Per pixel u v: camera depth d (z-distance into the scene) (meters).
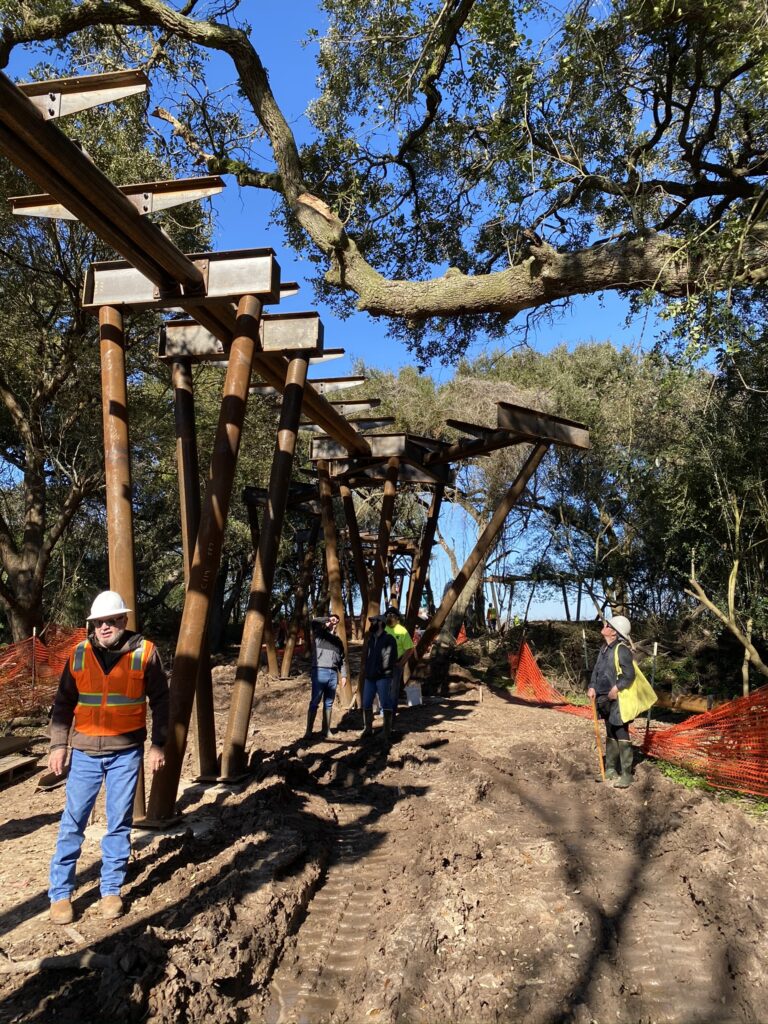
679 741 7.81
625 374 17.91
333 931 4.24
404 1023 3.27
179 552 29.39
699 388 13.38
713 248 7.28
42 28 10.37
